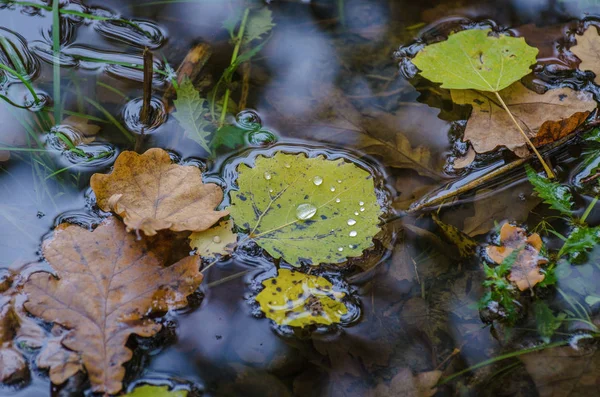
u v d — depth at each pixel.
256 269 0.75
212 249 0.76
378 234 0.77
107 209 0.76
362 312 0.75
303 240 0.76
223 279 0.75
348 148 0.79
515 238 0.76
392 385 0.74
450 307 0.75
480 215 0.77
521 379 0.74
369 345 0.74
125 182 0.76
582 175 0.78
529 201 0.77
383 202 0.77
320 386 0.74
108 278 0.74
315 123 0.79
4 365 0.73
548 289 0.75
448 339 0.74
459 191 0.78
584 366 0.74
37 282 0.74
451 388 0.74
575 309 0.75
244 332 0.74
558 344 0.74
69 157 0.78
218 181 0.78
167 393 0.73
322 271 0.76
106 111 0.79
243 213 0.76
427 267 0.76
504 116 0.79
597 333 0.74
